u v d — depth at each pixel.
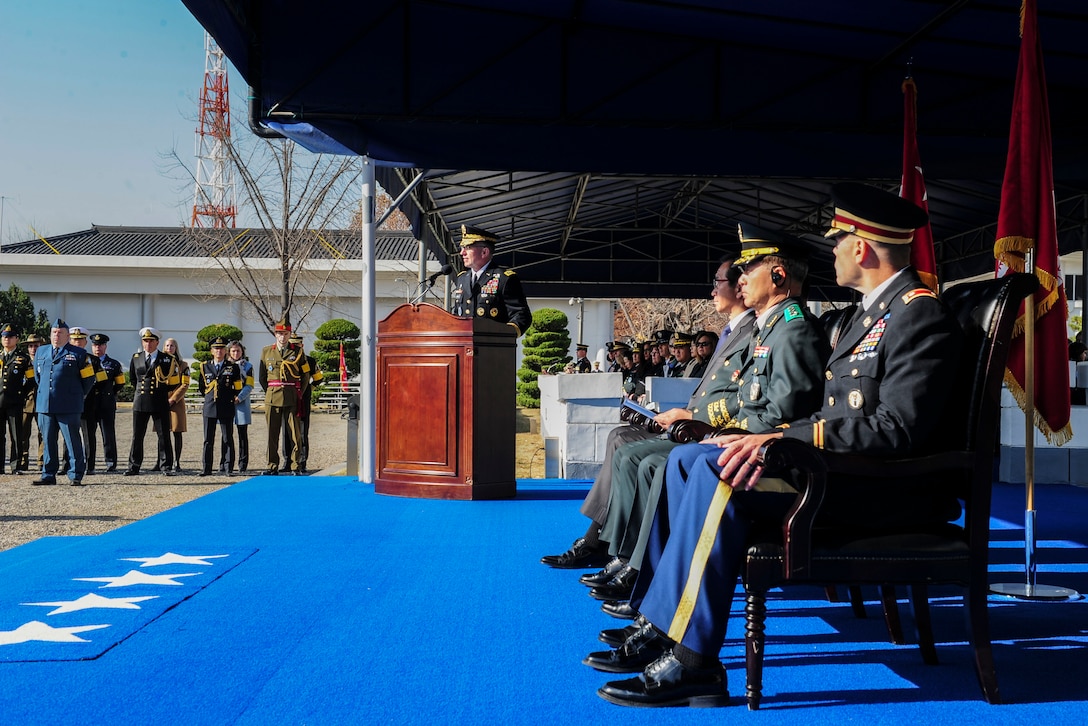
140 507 8.45
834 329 3.46
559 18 7.98
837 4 7.19
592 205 18.11
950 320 2.58
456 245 19.52
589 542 4.35
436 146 8.16
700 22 7.82
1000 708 2.52
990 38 7.55
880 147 8.48
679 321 34.75
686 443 3.11
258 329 33.00
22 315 30.25
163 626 3.31
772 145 8.44
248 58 7.73
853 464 2.47
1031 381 4.20
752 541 2.55
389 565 4.41
